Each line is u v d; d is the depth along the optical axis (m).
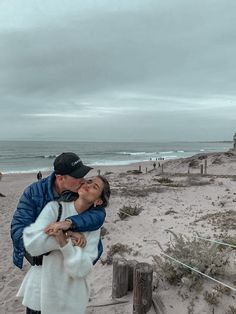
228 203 14.66
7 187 27.36
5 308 5.83
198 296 5.09
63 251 2.85
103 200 3.09
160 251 7.44
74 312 3.03
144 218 11.12
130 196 17.06
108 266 7.09
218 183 21.94
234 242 6.52
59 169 2.97
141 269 4.97
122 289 5.48
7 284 6.86
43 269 2.98
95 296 5.89
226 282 5.28
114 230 9.96
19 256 2.98
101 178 3.08
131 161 72.25
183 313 4.89
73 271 2.88
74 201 3.03
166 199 16.31
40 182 3.11
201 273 5.17
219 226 9.02
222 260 5.65
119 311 5.16
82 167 3.03
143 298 4.93
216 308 4.85
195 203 15.23
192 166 37.03
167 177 27.70
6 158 85.44
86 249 2.98
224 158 39.03
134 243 8.39
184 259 5.53
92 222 2.97
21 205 3.05
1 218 13.59
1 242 9.88
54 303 2.97
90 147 181.12
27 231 2.86
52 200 3.02
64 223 2.85
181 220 10.57
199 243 6.17
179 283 5.38
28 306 3.06
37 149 148.12
